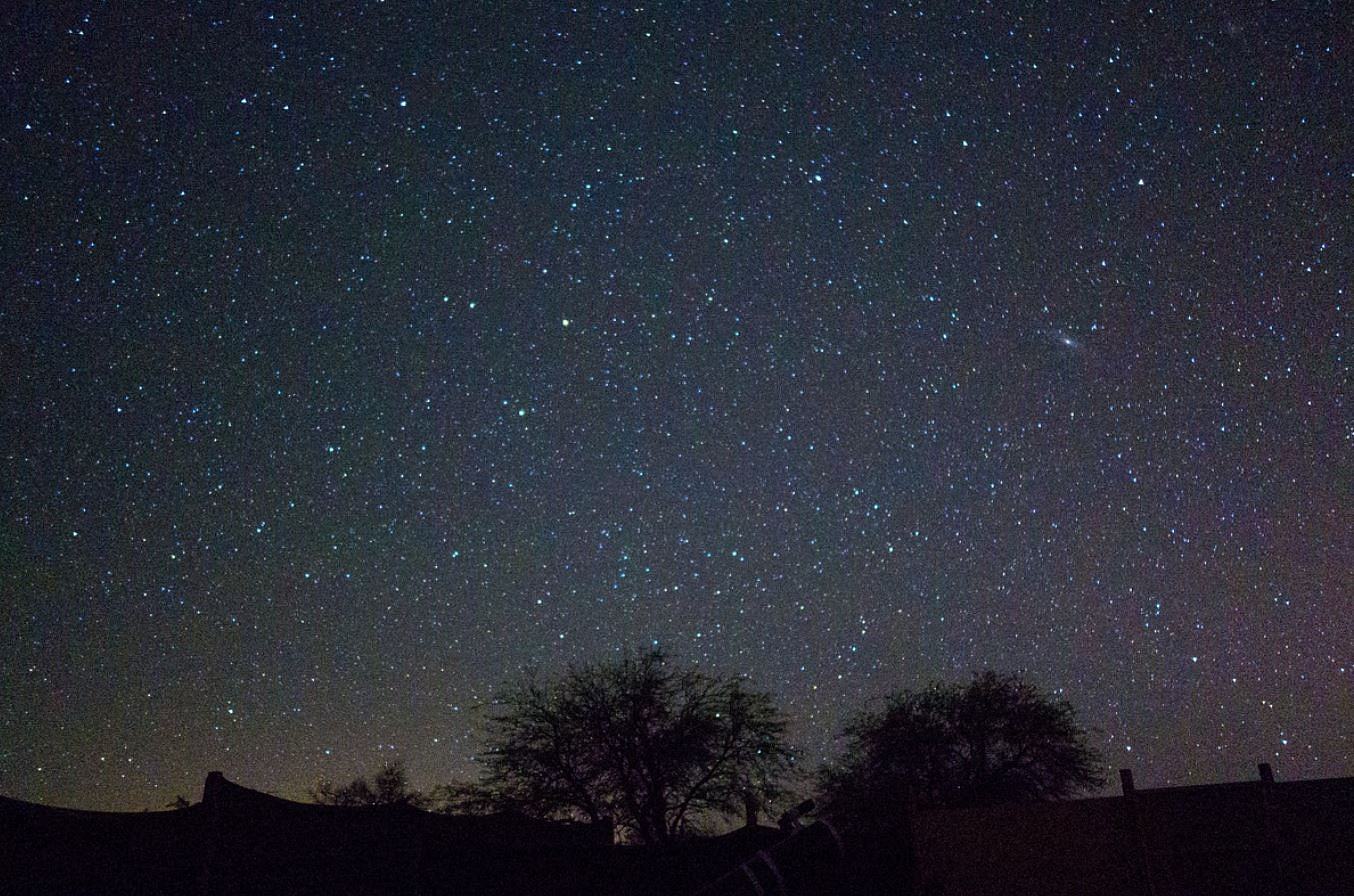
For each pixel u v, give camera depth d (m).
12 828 10.67
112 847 11.27
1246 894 13.13
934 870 13.19
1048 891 13.22
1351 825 13.20
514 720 24.59
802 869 10.80
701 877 16.03
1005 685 26.67
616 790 24.02
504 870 15.06
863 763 26.48
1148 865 13.31
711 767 24.34
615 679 25.08
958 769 25.67
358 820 13.73
